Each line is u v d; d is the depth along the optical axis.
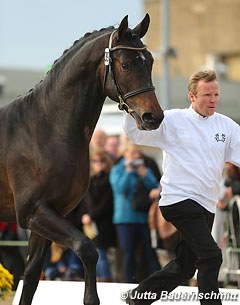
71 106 9.95
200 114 10.00
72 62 10.00
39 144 9.95
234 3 57.28
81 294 12.65
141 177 16.48
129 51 9.52
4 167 10.20
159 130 9.92
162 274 10.34
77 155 9.95
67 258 17.23
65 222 9.55
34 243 10.46
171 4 59.00
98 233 16.83
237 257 15.88
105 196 16.86
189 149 9.92
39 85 10.31
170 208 9.95
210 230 10.14
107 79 9.72
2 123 10.34
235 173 16.56
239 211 15.85
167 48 25.05
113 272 17.94
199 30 58.16
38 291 12.80
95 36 10.05
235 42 57.06
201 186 9.88
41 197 9.84
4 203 10.38
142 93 9.37
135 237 16.48
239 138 10.12
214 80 9.91
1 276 11.28
